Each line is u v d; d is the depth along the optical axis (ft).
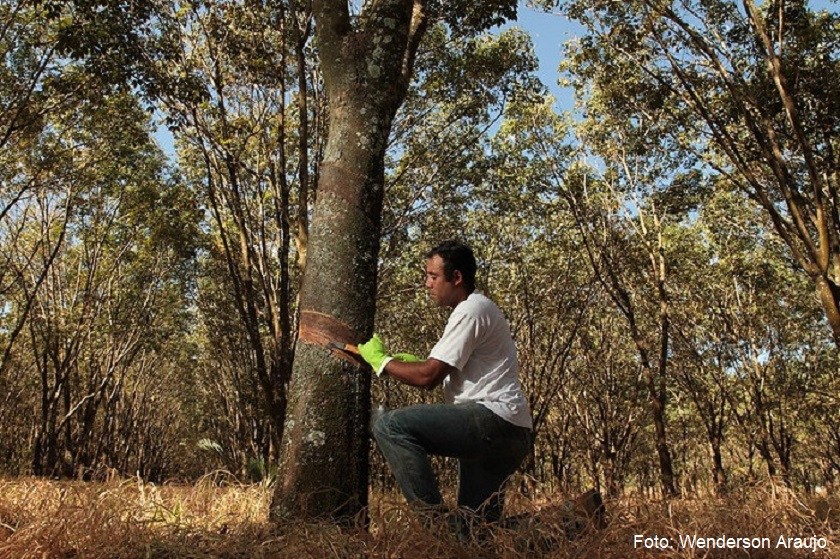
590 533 8.98
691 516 10.69
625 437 80.23
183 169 55.26
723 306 67.82
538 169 55.21
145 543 9.02
